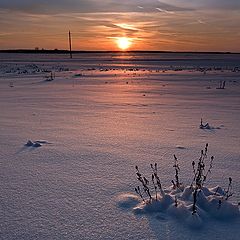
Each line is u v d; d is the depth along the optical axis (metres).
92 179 3.74
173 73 35.66
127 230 2.58
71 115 9.02
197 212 2.75
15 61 81.81
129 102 12.41
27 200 3.15
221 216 2.75
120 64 65.56
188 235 2.49
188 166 4.23
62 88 18.98
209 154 4.85
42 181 3.68
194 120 8.23
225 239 2.43
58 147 5.28
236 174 3.93
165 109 10.47
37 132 6.56
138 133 6.48
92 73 35.72
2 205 3.04
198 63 73.06
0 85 20.95
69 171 4.04
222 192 3.26
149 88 19.23
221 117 8.78
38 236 2.50
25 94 15.35
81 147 5.28
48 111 9.82
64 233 2.54
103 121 8.01
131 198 3.17
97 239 2.45
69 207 2.99
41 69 44.38
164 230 2.57
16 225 2.67
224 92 16.88
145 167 4.19
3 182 3.65
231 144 5.54
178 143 5.59
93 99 13.39
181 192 3.23
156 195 2.99
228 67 52.09
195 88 19.25
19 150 5.09
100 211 2.91
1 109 10.23
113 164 4.33
